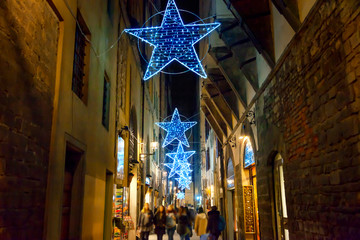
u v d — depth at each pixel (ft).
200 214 34.22
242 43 30.17
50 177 13.44
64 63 15.39
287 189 20.68
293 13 17.92
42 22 12.94
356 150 11.90
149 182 62.75
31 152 11.76
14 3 10.44
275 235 24.72
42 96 12.87
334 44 13.57
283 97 21.17
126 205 37.45
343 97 12.84
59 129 14.65
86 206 19.66
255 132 30.30
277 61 21.68
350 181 12.37
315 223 16.01
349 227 12.44
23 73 11.09
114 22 30.25
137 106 48.91
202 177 108.37
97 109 22.91
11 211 10.16
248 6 23.71
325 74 14.57
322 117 15.01
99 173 23.62
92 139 21.33
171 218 35.65
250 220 33.37
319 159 15.44
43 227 12.85
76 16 17.42
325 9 14.34
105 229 28.53
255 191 33.68
